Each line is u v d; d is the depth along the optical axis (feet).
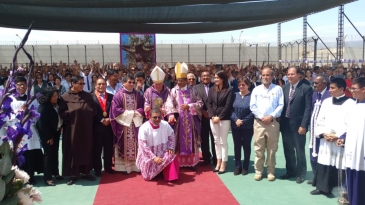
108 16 43.78
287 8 40.75
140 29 54.13
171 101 19.84
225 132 19.22
